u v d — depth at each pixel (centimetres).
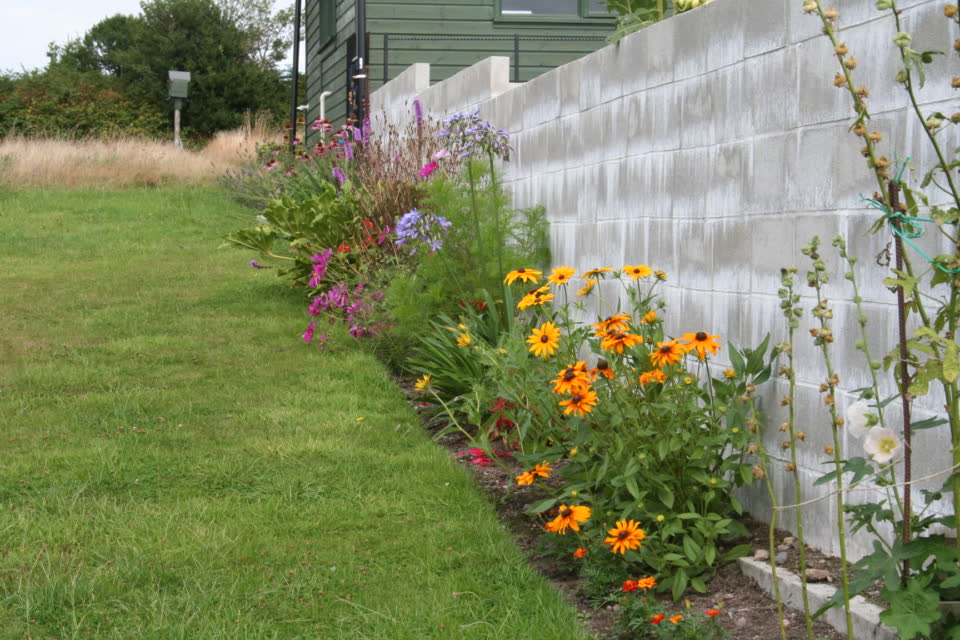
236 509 376
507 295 545
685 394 350
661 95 424
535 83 588
